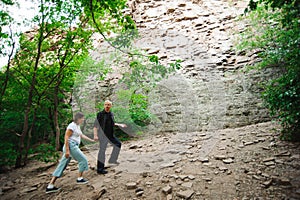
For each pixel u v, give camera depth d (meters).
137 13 11.28
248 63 6.66
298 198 2.04
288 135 3.39
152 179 2.88
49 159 4.57
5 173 4.23
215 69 6.96
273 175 2.50
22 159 5.05
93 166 3.72
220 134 4.62
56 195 2.85
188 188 2.51
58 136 5.36
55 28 4.56
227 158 3.21
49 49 5.05
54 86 5.42
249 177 2.56
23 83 5.15
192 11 10.37
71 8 4.33
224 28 8.76
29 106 4.68
